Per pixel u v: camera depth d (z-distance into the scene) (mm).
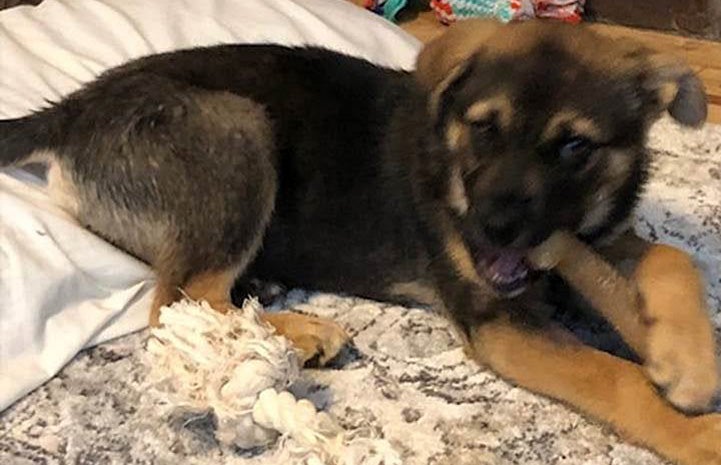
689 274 680
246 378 648
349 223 763
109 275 750
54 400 692
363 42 990
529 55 674
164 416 668
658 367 643
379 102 774
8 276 713
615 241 720
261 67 778
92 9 959
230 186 730
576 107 654
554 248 670
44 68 889
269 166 748
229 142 734
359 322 767
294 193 766
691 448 634
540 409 690
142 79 755
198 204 728
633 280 692
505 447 664
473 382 712
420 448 662
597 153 667
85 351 730
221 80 764
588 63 675
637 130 688
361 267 772
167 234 737
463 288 710
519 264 676
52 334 721
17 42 914
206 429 667
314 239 771
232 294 776
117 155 736
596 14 1346
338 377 714
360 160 762
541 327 700
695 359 637
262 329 681
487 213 642
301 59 793
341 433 642
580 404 671
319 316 766
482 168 660
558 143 654
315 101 771
